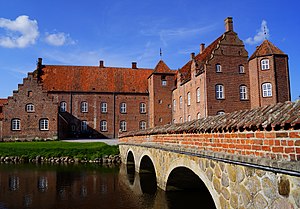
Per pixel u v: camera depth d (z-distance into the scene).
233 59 35.50
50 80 53.88
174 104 49.00
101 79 55.97
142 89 55.69
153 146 16.48
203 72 35.19
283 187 5.14
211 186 8.31
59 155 36.09
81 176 24.86
